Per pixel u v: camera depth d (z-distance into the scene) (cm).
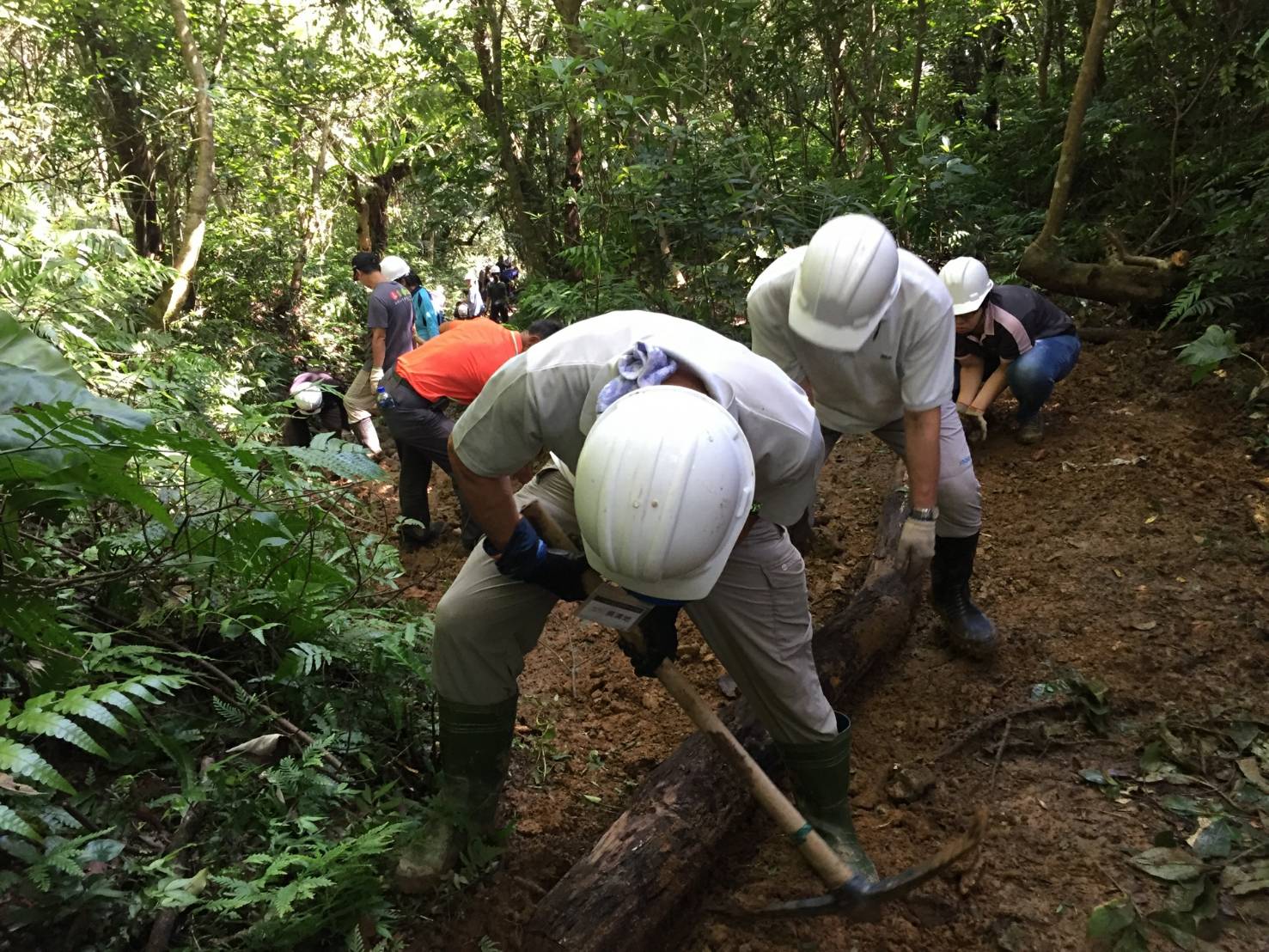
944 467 301
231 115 982
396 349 605
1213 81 678
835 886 200
